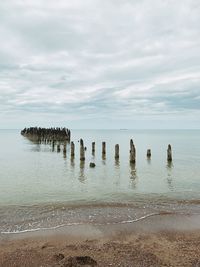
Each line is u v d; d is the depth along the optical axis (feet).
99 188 66.49
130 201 54.08
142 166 104.22
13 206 49.47
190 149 182.60
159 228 38.96
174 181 76.23
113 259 29.19
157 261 28.76
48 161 114.93
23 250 31.50
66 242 33.96
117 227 39.17
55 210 47.09
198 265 27.89
